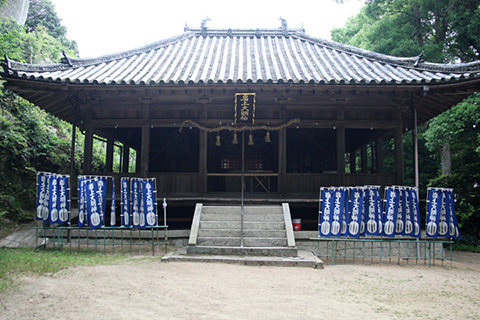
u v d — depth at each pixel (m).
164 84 10.85
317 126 12.41
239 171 16.55
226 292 6.10
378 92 11.74
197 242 9.66
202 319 4.82
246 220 10.71
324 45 15.93
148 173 12.24
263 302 5.63
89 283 6.32
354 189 9.38
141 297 5.69
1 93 15.05
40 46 22.03
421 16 21.27
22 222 12.77
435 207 9.63
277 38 17.77
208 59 14.57
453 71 11.22
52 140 16.62
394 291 6.70
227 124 12.49
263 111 12.79
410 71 12.45
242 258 8.66
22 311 4.91
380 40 21.28
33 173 14.41
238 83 10.70
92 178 9.92
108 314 4.90
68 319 4.70
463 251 15.39
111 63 13.98
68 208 10.12
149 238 10.85
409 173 23.05
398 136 12.29
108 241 10.78
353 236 9.26
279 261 8.45
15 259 7.80
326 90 11.45
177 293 5.96
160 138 16.94
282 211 11.16
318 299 5.92
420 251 11.05
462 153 18.64
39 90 11.33
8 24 17.59
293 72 12.62
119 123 12.50
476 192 16.34
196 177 12.32
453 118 15.92
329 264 9.10
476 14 17.55
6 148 13.65
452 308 5.80
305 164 17.45
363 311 5.42
